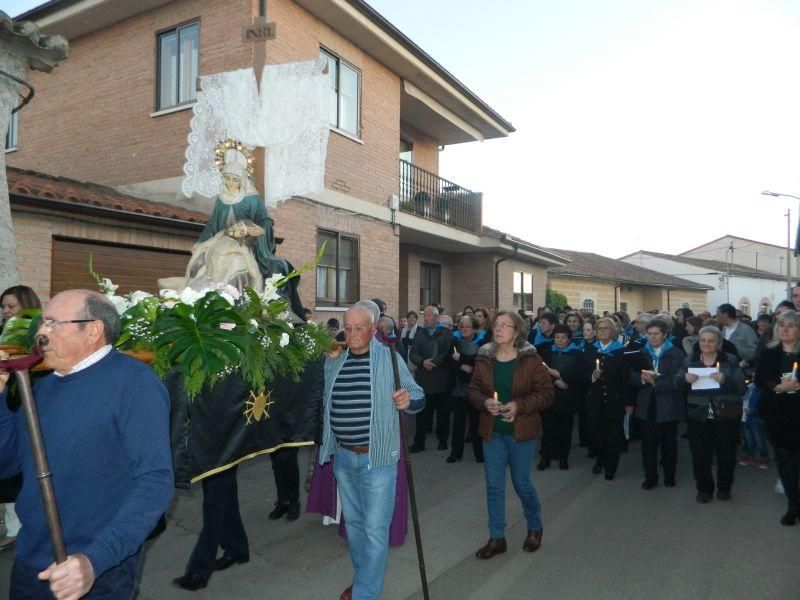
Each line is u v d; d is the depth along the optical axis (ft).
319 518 17.93
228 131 16.99
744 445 24.97
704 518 17.98
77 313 7.11
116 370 7.29
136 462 6.91
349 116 39.45
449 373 25.50
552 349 24.84
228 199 14.48
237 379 10.52
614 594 13.11
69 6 36.35
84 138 38.60
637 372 21.80
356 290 40.24
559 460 24.81
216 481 13.20
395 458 11.90
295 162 17.37
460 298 60.34
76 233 26.55
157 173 35.37
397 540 14.78
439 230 49.08
